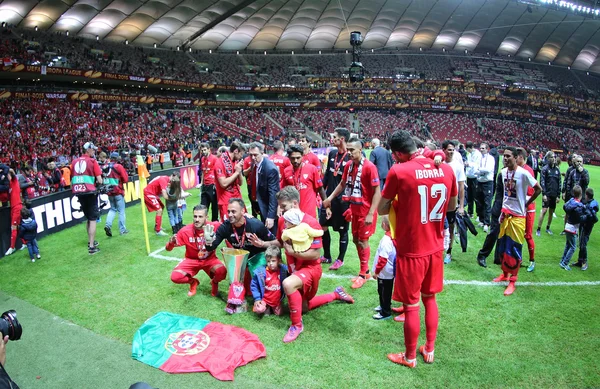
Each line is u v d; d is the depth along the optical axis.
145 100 44.22
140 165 7.14
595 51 60.62
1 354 2.06
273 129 48.38
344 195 5.74
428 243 3.65
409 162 3.65
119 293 5.52
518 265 5.31
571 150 51.59
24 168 16.02
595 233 8.97
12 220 7.52
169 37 47.16
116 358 3.97
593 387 3.45
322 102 53.47
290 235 4.46
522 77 61.44
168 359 3.88
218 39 50.62
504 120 56.88
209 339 4.18
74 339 4.34
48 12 36.75
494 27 54.16
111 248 7.65
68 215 9.54
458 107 55.03
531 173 5.30
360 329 4.46
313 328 4.50
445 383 3.52
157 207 8.51
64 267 6.62
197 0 37.91
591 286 5.62
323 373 3.67
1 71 34.22
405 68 57.81
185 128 41.69
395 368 3.74
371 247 7.64
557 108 58.28
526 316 4.72
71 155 27.78
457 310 4.88
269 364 3.81
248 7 41.75
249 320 4.72
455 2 46.94
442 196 3.64
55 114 34.28
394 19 50.16
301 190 6.33
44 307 5.12
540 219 8.62
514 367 3.73
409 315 3.68
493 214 6.23
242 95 53.19
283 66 56.06
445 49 61.25
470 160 9.15
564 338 4.23
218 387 3.48
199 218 5.15
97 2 36.16
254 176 6.40
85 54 41.50
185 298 5.34
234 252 5.00
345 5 44.78
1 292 5.63
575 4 41.47
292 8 44.19
